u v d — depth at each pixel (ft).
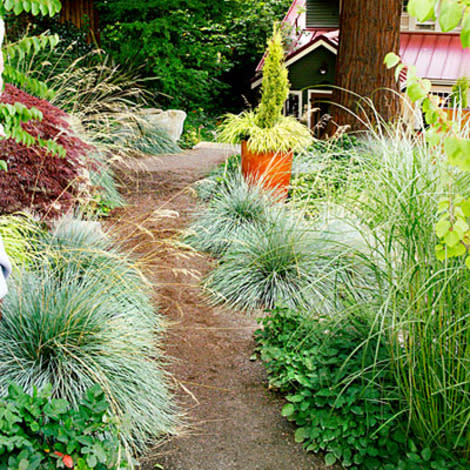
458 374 8.50
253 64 63.67
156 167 28.04
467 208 6.87
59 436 7.22
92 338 10.39
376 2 24.40
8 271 5.78
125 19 44.24
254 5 63.16
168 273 16.29
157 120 34.81
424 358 8.76
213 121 49.73
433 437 8.79
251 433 10.15
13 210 13.61
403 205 8.93
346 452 9.32
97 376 9.50
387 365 9.59
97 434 8.66
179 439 9.94
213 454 9.61
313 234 14.78
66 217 15.02
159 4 41.88
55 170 14.35
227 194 19.19
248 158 20.48
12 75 10.93
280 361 11.10
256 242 15.62
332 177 14.47
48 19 38.91
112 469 7.57
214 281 15.61
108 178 21.91
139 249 17.48
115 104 24.64
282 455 9.61
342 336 10.81
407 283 9.07
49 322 10.29
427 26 50.67
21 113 10.02
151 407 10.07
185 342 13.07
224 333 13.51
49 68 29.81
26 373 9.64
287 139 19.89
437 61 48.32
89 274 12.39
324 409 9.94
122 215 20.36
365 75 24.90
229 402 11.01
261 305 14.74
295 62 50.62
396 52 25.00
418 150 10.63
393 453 9.02
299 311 12.68
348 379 9.85
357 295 12.09
